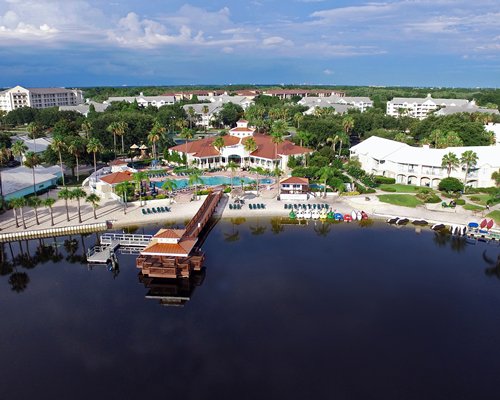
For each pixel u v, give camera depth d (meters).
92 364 42.62
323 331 48.06
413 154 116.38
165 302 54.81
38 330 48.62
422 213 90.38
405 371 41.50
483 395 38.53
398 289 58.38
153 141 138.88
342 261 67.94
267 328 48.47
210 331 48.12
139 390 38.88
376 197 100.88
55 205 94.75
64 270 65.38
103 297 56.50
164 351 44.50
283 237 78.88
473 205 94.06
